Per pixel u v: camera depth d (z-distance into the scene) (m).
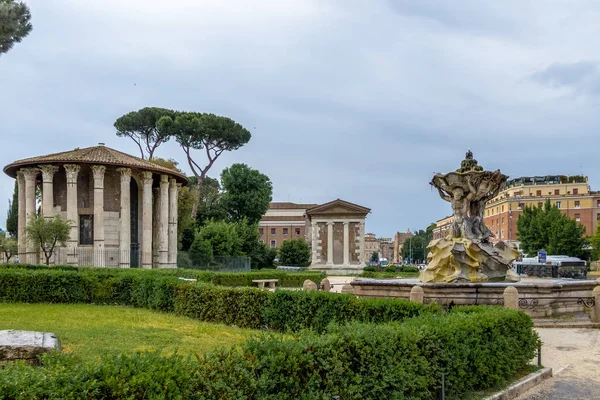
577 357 13.91
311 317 15.20
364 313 13.73
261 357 6.85
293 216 126.50
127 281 24.52
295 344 7.33
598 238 79.88
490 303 19.33
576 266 54.44
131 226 55.22
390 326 9.09
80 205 52.44
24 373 5.30
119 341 13.73
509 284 19.70
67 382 5.26
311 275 48.19
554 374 12.22
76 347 12.65
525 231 89.12
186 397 5.84
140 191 55.44
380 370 8.14
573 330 17.86
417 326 9.63
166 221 55.81
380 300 13.90
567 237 83.50
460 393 9.69
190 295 19.70
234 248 67.69
